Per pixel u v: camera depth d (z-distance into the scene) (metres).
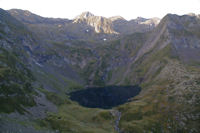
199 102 116.31
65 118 95.12
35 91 122.75
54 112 101.50
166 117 111.56
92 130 86.31
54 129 70.88
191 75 173.62
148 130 100.69
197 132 92.75
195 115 105.00
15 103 75.00
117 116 120.38
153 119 112.06
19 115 65.06
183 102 123.88
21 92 92.31
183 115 108.69
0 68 111.12
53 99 133.00
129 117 117.44
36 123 66.62
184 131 95.88
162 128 101.75
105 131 93.50
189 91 136.75
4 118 52.03
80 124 92.56
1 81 85.06
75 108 129.38
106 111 123.00
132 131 99.19
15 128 47.94
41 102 107.44
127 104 144.62
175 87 158.88
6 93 78.38
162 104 131.38
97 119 111.69
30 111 78.94
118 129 102.56
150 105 133.88
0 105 64.38
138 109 128.50
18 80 110.81
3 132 41.19
